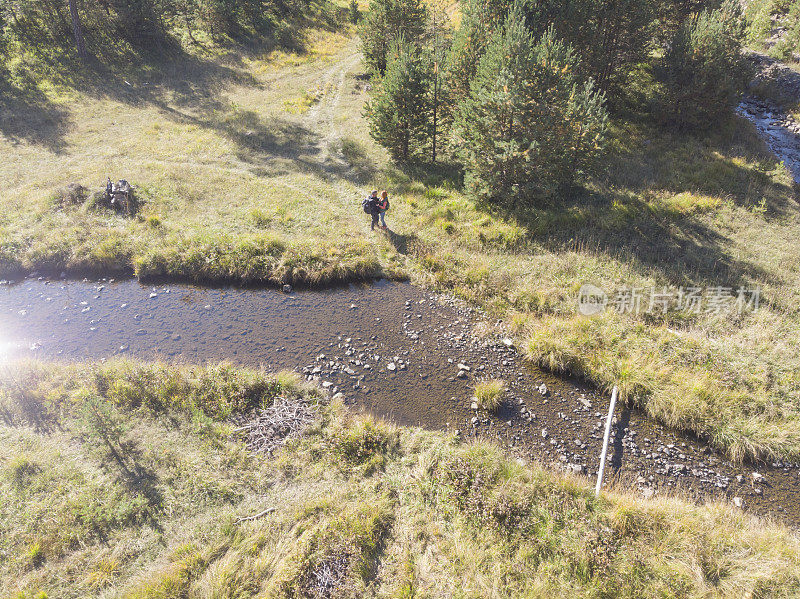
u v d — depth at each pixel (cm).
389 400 1102
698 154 2148
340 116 2733
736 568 727
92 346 1247
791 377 1075
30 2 2962
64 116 2509
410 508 823
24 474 866
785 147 2278
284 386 1084
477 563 726
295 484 868
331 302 1442
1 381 1061
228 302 1438
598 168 1859
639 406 1091
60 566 729
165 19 3497
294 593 679
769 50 2906
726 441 988
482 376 1177
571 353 1176
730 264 1476
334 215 1788
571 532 770
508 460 930
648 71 2877
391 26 3016
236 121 2616
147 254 1545
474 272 1488
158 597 669
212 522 796
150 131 2434
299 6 4406
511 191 1717
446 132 2142
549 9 2203
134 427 970
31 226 1666
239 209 1814
